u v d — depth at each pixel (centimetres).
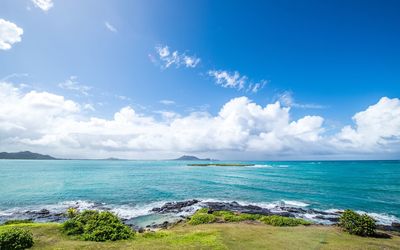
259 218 2244
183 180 6975
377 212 2920
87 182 6297
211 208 3064
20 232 1221
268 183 6066
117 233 1425
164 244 1318
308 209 3058
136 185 5694
